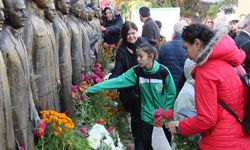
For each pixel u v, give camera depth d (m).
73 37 4.71
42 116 3.43
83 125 4.33
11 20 2.88
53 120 3.39
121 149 4.45
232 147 2.64
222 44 2.62
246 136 2.67
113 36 8.45
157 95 4.34
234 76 2.64
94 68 5.90
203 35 2.63
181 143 3.02
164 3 15.99
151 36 6.92
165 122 3.06
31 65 3.39
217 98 2.62
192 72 2.76
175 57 5.07
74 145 3.49
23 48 3.00
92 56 5.77
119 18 8.77
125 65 4.89
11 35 2.90
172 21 10.34
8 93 2.70
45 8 3.67
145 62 4.22
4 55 2.77
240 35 4.75
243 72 2.79
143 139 4.52
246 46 3.83
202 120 2.60
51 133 3.37
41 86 3.56
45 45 3.56
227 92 2.60
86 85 4.74
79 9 5.01
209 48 2.60
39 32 3.46
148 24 6.99
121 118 5.54
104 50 7.46
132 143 5.49
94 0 6.80
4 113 2.65
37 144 3.34
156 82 4.29
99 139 3.94
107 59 7.25
